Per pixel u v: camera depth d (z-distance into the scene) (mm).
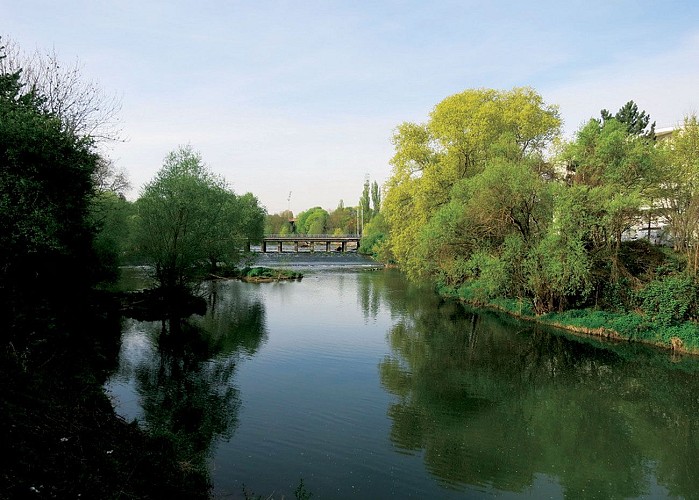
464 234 37562
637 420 18875
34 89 20484
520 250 34250
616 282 31859
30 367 13914
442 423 17969
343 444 15805
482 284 38812
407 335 31453
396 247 47312
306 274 72500
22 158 15859
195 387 20812
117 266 41031
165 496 10898
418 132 47656
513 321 35500
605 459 15633
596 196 30031
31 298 18438
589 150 33438
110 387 20375
